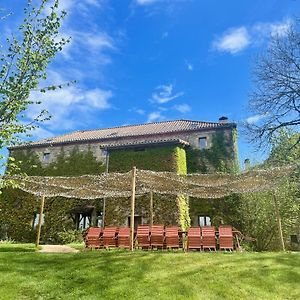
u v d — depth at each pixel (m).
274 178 13.17
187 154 24.17
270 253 9.24
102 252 9.43
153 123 29.58
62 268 7.55
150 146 22.41
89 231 12.33
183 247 11.58
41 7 10.67
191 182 14.22
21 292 6.08
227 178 13.55
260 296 5.85
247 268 7.40
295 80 16.70
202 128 24.42
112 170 22.61
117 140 26.45
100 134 28.70
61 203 25.72
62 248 14.02
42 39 10.65
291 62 16.78
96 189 16.36
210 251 10.35
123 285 6.36
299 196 17.30
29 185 16.56
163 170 21.42
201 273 7.05
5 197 27.53
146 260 8.14
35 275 7.04
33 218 26.47
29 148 29.00
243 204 18.03
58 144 28.17
